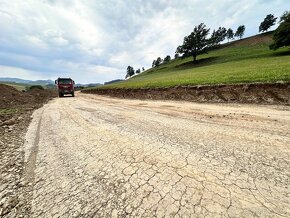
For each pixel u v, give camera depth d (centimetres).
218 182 240
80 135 482
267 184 231
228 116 619
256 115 597
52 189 251
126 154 345
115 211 202
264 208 192
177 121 594
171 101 1156
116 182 256
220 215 186
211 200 208
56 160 341
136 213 196
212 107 816
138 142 404
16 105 1338
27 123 686
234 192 219
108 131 504
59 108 1061
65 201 224
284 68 1204
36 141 459
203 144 374
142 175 268
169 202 209
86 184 257
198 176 257
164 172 272
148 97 1502
